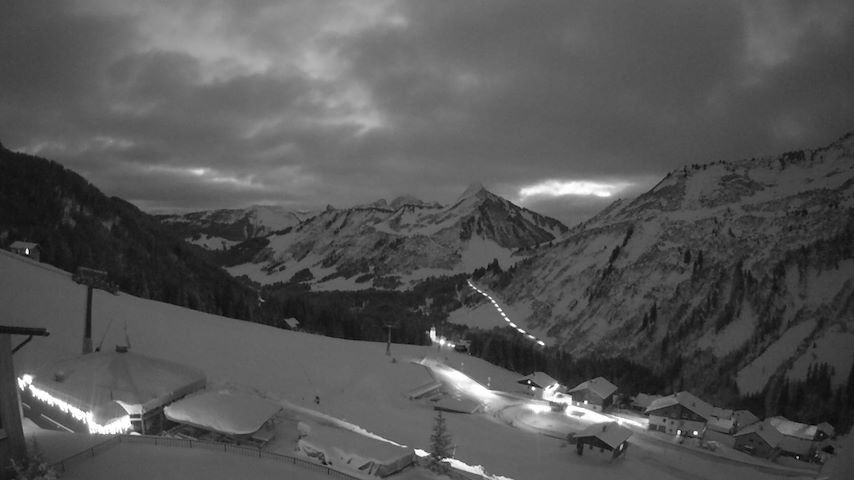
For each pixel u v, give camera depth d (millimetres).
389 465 38438
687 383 141375
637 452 69750
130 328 70625
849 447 38719
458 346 126312
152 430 41438
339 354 89500
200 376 49344
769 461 79688
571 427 75438
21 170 139250
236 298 128750
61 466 30484
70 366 44312
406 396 76688
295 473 33781
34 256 104125
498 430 68875
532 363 123750
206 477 31609
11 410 29953
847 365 127000
